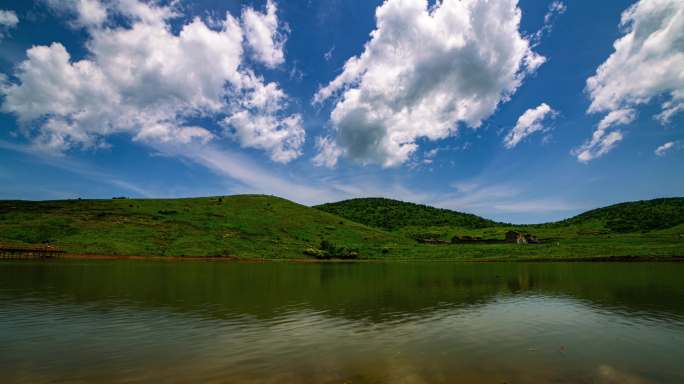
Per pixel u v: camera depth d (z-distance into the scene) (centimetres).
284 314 2108
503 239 12619
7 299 2483
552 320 1978
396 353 1391
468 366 1253
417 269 5647
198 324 1844
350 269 5591
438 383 1099
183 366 1230
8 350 1396
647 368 1250
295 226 11438
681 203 18338
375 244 10694
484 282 3825
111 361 1277
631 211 18438
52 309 2164
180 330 1722
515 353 1401
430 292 3069
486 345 1506
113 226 8781
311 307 2338
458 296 2845
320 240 10388
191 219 10250
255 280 3844
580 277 4294
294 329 1759
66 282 3334
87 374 1151
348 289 3228
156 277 3872
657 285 3503
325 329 1764
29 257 6322
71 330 1702
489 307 2361
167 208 11212
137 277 3816
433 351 1420
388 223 17912
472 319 1997
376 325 1850
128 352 1381
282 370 1201
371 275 4603
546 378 1153
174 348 1436
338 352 1397
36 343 1491
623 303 2517
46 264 5197
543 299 2698
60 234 7850
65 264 5238
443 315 2105
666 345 1519
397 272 5075
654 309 2295
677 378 1164
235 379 1118
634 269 5359
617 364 1286
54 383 1075
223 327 1786
